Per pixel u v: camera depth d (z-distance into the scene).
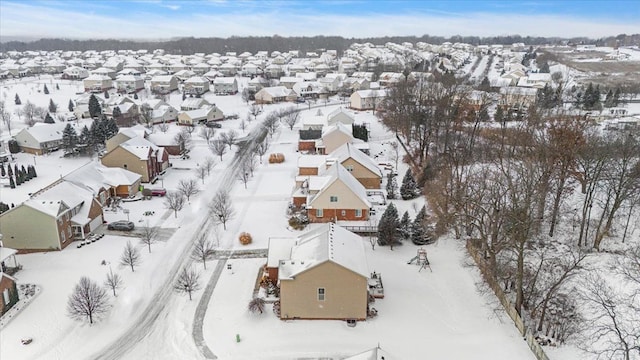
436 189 61.25
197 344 36.94
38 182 75.69
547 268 44.56
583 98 123.44
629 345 33.56
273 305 41.62
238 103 151.88
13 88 181.38
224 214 57.25
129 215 62.66
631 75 193.25
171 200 62.38
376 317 39.72
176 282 45.91
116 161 75.00
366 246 52.72
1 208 59.59
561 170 51.22
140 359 35.59
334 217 59.06
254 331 38.25
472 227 52.72
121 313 41.25
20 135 90.81
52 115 129.38
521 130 73.38
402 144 95.06
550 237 52.53
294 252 42.03
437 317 39.78
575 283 42.00
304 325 38.91
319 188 61.47
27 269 48.31
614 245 49.94
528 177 48.53
